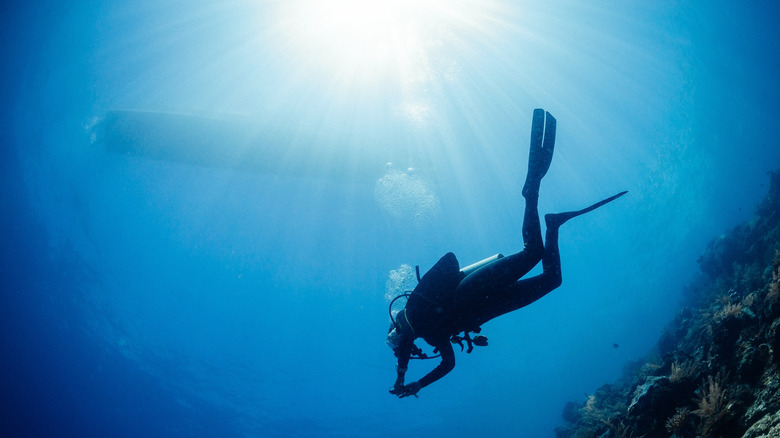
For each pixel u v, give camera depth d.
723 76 24.19
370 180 24.81
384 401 34.34
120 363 37.12
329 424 34.50
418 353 2.73
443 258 2.67
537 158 2.46
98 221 32.78
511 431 28.70
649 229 27.92
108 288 35.19
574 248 30.81
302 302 34.59
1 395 35.19
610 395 11.38
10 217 33.28
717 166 24.69
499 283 2.41
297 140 22.59
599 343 27.39
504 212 30.41
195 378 36.34
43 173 31.55
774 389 4.12
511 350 31.66
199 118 22.14
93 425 36.16
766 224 11.81
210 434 36.03
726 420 4.44
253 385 35.72
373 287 33.25
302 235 33.41
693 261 24.36
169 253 34.12
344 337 34.50
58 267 35.00
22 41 30.00
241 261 34.44
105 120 23.58
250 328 35.19
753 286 8.73
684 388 5.83
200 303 35.09
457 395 32.44
